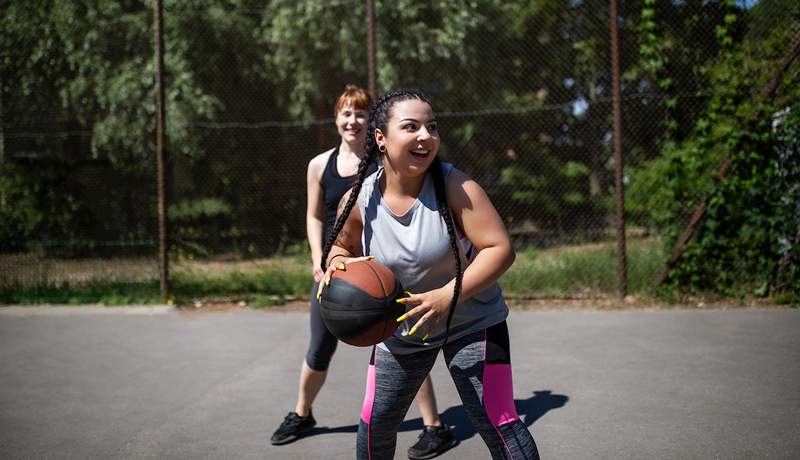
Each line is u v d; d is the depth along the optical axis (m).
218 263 10.44
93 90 13.77
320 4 13.41
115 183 14.11
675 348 5.27
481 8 14.64
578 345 5.48
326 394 4.45
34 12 12.48
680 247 7.09
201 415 4.09
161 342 6.05
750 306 6.71
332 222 3.53
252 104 15.69
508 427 2.24
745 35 7.14
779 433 3.47
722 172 6.90
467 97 15.57
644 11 7.43
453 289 2.16
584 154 16.05
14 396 4.52
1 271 8.58
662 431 3.56
